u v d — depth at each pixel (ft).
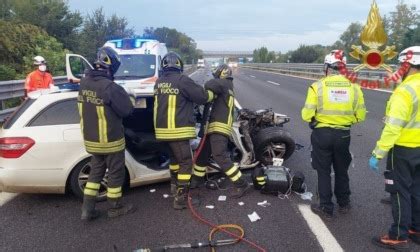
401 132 11.71
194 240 12.94
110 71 14.33
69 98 15.83
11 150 14.65
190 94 15.11
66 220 14.53
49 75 28.99
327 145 14.10
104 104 13.84
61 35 111.04
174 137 15.16
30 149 14.76
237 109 21.59
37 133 14.97
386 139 11.49
